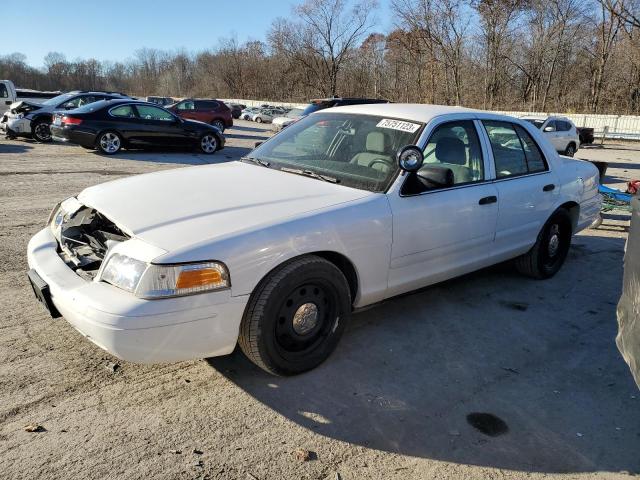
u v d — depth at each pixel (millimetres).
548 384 3328
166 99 40250
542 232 4875
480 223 4082
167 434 2693
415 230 3598
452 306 4438
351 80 57906
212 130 15062
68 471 2406
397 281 3631
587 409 3082
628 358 2379
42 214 6805
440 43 43688
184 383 3145
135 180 3721
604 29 39938
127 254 2711
